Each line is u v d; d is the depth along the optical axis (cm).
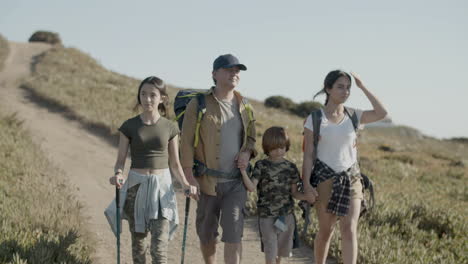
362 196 439
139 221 403
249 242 632
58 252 466
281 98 4091
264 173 443
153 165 406
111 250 561
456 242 668
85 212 706
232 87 421
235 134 426
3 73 2961
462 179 1526
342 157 429
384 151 2094
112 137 1390
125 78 3500
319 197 434
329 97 436
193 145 424
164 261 400
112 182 393
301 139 1756
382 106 428
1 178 759
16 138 1110
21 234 491
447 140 4197
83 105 1777
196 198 409
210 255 448
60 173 902
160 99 411
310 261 571
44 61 3472
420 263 550
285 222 445
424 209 795
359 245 570
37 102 1911
